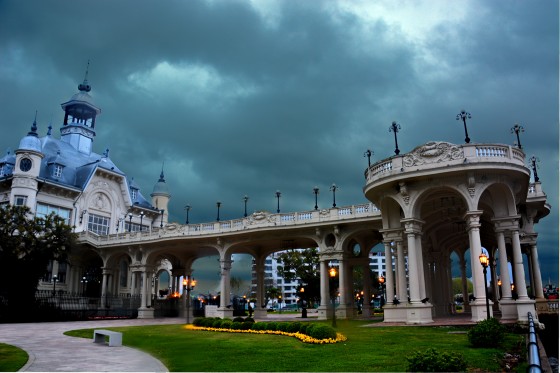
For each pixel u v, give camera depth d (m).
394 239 30.77
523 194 29.88
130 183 77.00
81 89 77.50
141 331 27.44
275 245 51.25
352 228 40.88
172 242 51.75
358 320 36.47
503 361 12.30
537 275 35.31
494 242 43.78
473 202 25.89
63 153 67.44
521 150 27.25
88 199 63.91
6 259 44.12
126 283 67.44
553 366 11.88
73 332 26.77
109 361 14.35
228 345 18.22
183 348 17.64
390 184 28.59
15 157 61.22
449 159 26.27
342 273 40.94
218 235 48.00
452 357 9.91
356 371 11.33
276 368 12.20
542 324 23.17
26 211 47.59
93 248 58.25
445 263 45.88
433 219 35.66
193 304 61.66
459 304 80.69
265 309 50.88
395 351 15.02
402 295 29.89
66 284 60.31
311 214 43.09
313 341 18.25
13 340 21.89
